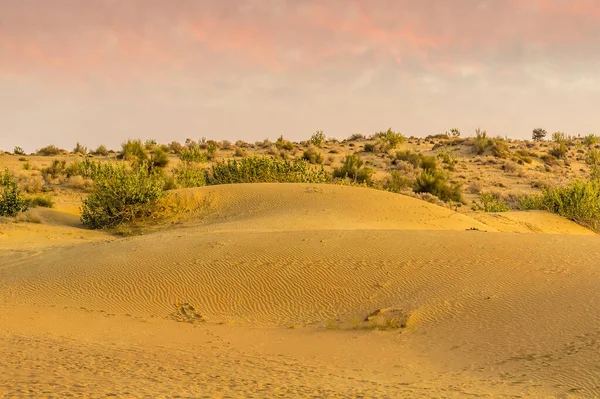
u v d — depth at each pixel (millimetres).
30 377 8039
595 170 62688
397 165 64312
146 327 13898
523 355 10852
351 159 54344
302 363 10672
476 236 20828
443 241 19969
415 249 19078
